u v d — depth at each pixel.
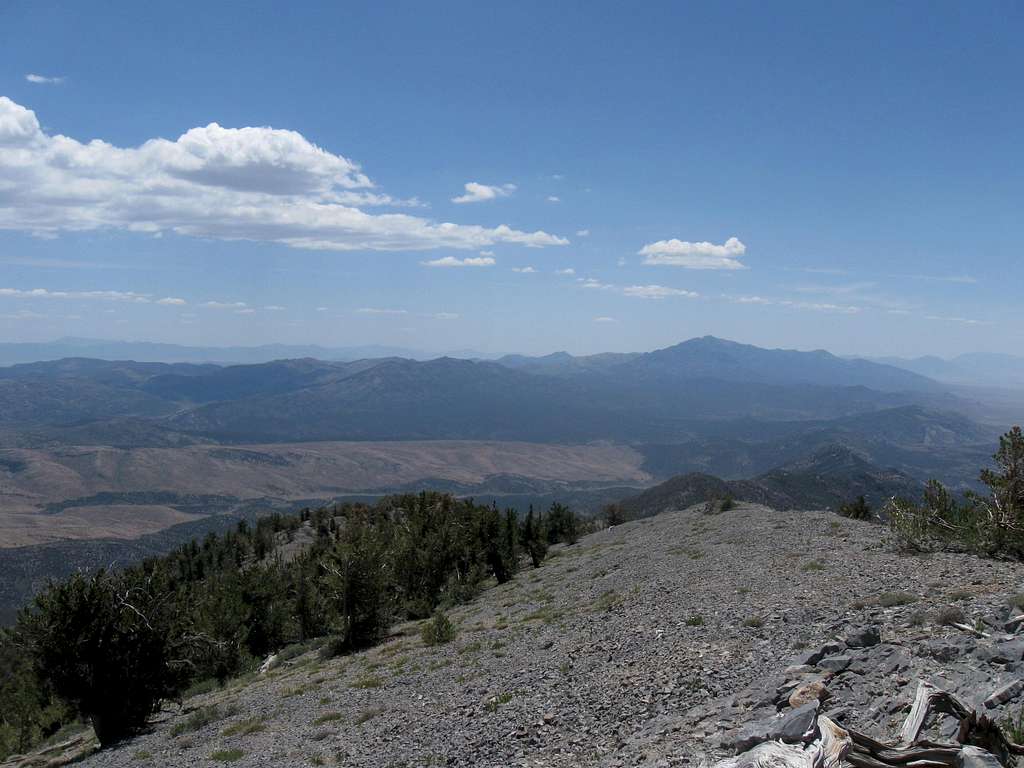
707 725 8.66
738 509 49.72
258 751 16.12
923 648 8.82
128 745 22.70
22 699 34.78
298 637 45.72
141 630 25.41
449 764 11.29
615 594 25.52
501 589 44.56
